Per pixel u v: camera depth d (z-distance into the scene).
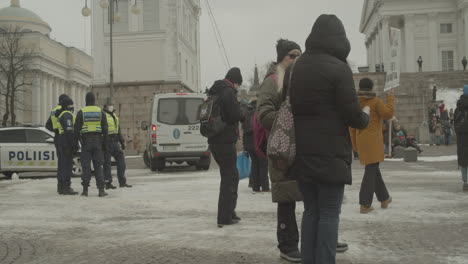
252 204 9.32
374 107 7.78
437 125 35.41
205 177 16.41
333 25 4.23
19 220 8.01
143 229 7.06
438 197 9.70
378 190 8.30
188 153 19.34
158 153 19.23
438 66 69.44
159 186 13.47
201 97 19.53
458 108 10.50
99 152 11.48
